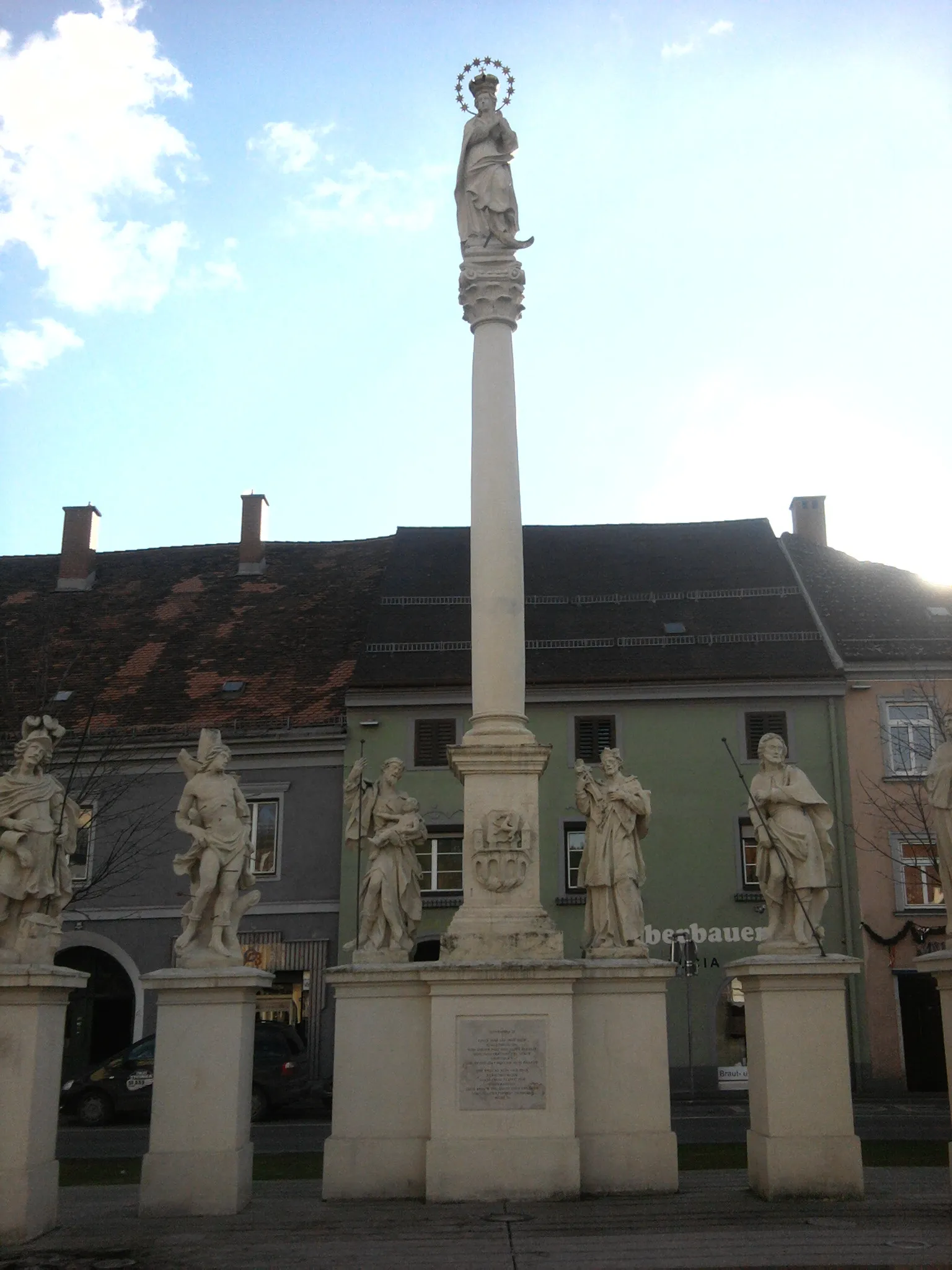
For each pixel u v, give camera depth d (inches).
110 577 1434.5
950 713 435.8
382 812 470.3
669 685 1125.1
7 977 356.8
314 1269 307.6
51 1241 350.0
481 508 496.1
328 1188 422.9
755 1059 422.3
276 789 1114.7
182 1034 412.5
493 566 487.8
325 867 1090.1
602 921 457.1
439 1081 417.1
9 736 940.0
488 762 461.4
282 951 1070.4
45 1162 365.4
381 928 457.1
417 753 1115.9
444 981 423.2
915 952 1055.6
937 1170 476.7
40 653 1284.4
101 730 1130.7
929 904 1072.2
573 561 1343.5
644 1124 425.1
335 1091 431.5
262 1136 745.6
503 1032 421.1
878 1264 300.4
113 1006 1087.0
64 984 368.8
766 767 450.9
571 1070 418.3
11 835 371.6
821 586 1284.4
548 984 424.5
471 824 456.8
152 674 1242.6
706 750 1112.8
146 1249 337.4
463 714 1121.4
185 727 1133.7
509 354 517.7
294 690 1191.6
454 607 1246.3
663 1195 414.0
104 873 928.3
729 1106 904.3
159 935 1067.9
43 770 396.5
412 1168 422.6
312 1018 1052.5
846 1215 371.2
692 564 1322.6
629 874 455.8
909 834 1072.8
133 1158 631.8
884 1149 575.5
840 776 1102.4
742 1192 418.6
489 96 547.2
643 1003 435.2
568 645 1190.9
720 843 1088.2
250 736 1123.9
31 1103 356.2
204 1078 408.2
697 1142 640.4
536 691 1130.0
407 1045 434.6
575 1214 381.1
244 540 1433.3
